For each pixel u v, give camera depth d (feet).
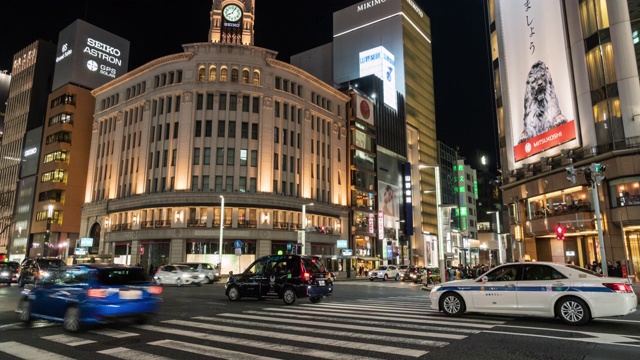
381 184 230.27
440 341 26.84
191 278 103.50
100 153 195.11
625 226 90.43
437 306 39.81
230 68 172.24
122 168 179.73
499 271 37.99
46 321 37.01
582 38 101.09
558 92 107.76
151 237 157.79
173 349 24.98
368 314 41.27
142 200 164.25
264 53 178.19
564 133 105.09
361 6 307.99
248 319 37.76
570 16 105.19
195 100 167.02
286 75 184.55
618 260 88.58
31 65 266.77
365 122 225.35
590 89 98.02
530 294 35.12
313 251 177.58
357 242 206.80
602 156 91.97
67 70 229.66
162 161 165.27
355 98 220.43
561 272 35.06
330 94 208.33
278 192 170.60
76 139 220.02
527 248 124.06
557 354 23.15
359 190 211.20
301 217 176.35
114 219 175.63
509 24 131.34
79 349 25.26
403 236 243.19
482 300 37.22
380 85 250.57
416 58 306.96
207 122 166.50
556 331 30.50
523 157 122.72
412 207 266.98
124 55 253.65
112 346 26.03
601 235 59.62
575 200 103.76
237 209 160.04
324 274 54.34
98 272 32.45
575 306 33.37
